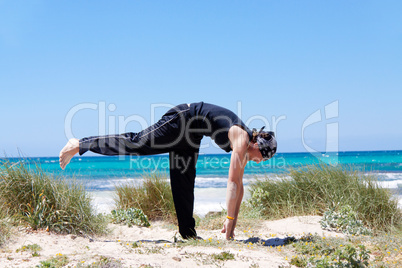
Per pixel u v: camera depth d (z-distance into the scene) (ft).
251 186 21.97
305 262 10.03
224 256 10.01
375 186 19.38
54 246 11.28
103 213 18.63
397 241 12.92
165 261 9.46
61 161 11.93
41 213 12.80
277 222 17.34
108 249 11.32
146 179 22.06
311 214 18.66
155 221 20.85
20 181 13.42
